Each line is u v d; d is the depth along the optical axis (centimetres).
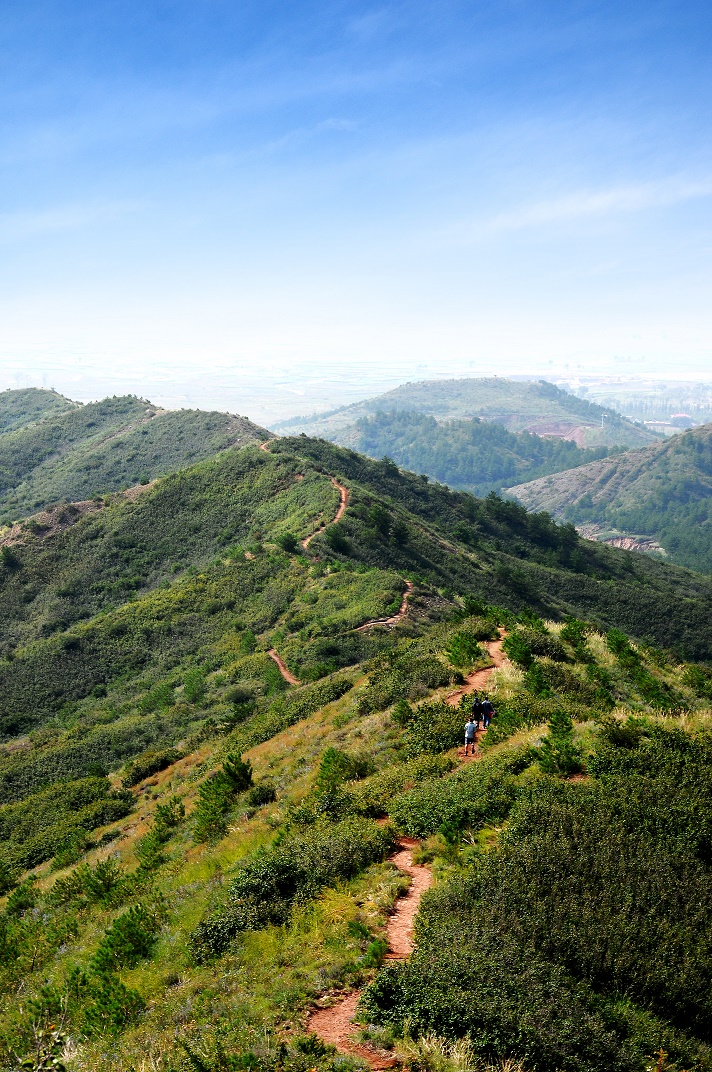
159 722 4644
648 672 2431
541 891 815
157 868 1828
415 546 8731
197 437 15162
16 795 4012
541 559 12306
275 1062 624
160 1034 801
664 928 743
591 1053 587
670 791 1067
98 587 8238
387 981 698
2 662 6562
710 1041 645
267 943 931
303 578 6938
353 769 1689
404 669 2623
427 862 1061
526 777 1226
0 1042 1010
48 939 1645
